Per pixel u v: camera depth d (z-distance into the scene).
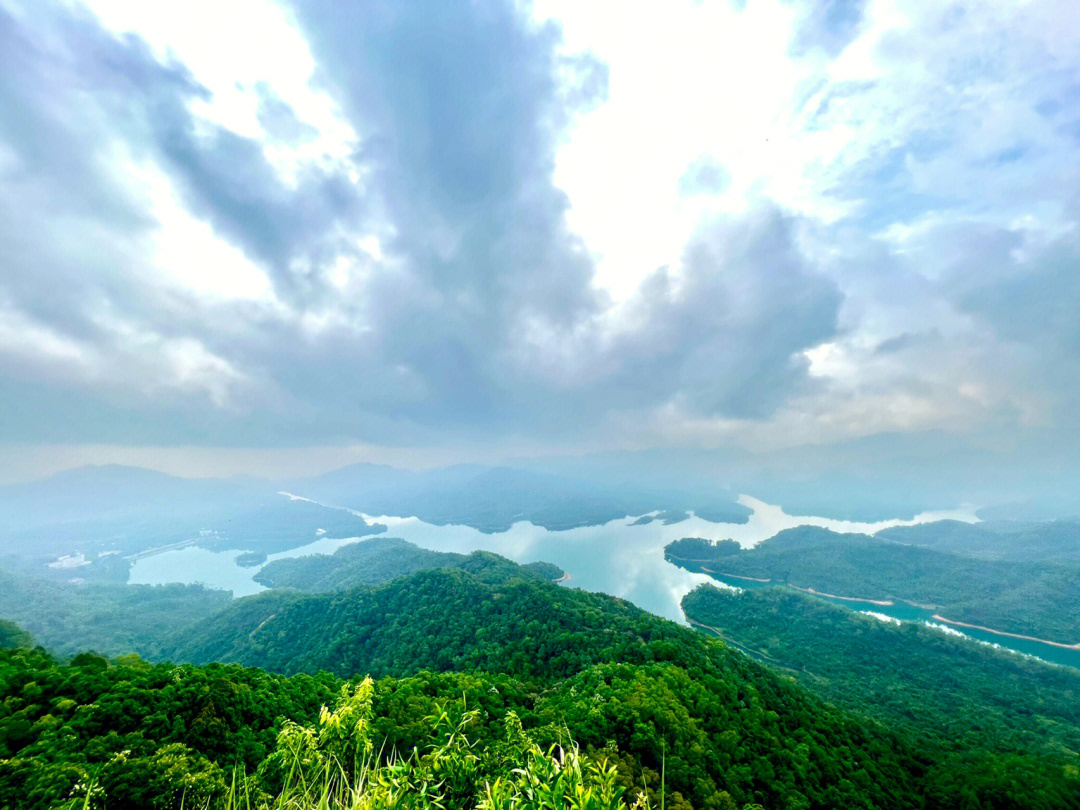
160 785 15.08
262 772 7.67
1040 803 48.28
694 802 30.72
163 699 25.72
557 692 50.97
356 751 7.15
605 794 5.05
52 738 20.92
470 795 5.88
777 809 35.94
